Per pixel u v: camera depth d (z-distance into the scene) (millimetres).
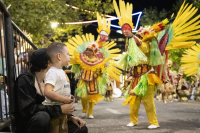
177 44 4590
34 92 2527
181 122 5098
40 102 2559
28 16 9258
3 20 2670
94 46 6098
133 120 4852
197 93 10578
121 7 4715
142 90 4562
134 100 4734
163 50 4602
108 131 4301
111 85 11906
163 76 4863
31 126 2305
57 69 2346
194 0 12383
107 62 6258
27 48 4039
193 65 7910
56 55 2371
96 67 5957
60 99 2242
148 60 4730
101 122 5332
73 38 6457
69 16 11594
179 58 14430
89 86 5980
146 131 4234
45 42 15039
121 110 7652
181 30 4547
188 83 12594
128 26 4637
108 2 12430
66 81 2389
